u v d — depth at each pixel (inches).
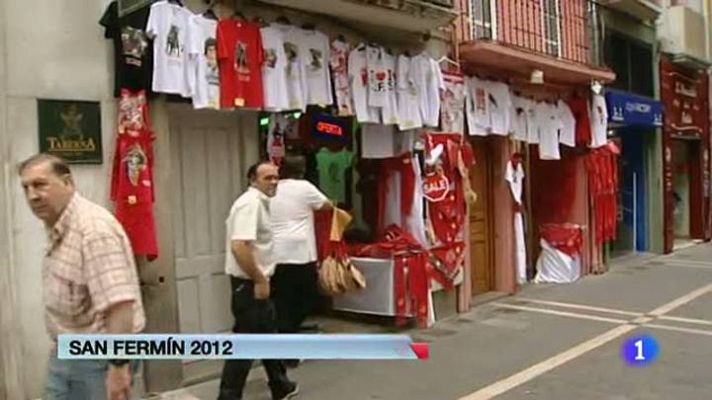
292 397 212.8
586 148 456.8
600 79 433.1
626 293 385.7
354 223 329.1
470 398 211.0
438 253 320.2
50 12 192.7
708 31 637.9
